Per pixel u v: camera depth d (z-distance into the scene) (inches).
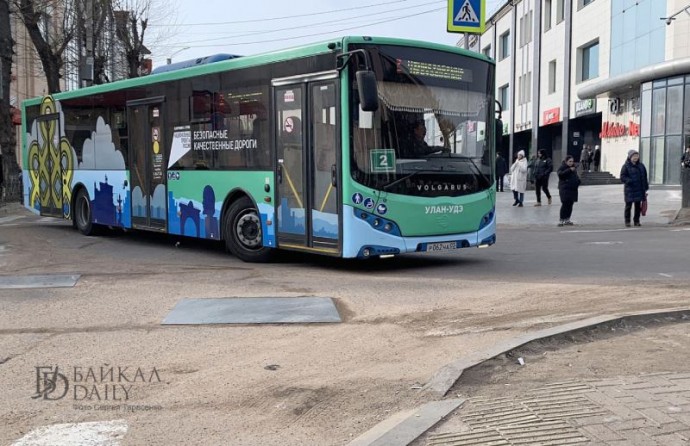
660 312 272.4
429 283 362.6
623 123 1455.5
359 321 284.0
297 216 397.7
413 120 384.2
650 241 545.0
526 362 219.8
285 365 228.1
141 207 522.9
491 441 155.6
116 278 380.8
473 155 411.2
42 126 657.6
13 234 625.0
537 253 484.7
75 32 1189.1
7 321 287.4
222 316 291.0
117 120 544.4
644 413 168.4
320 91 379.6
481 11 621.0
